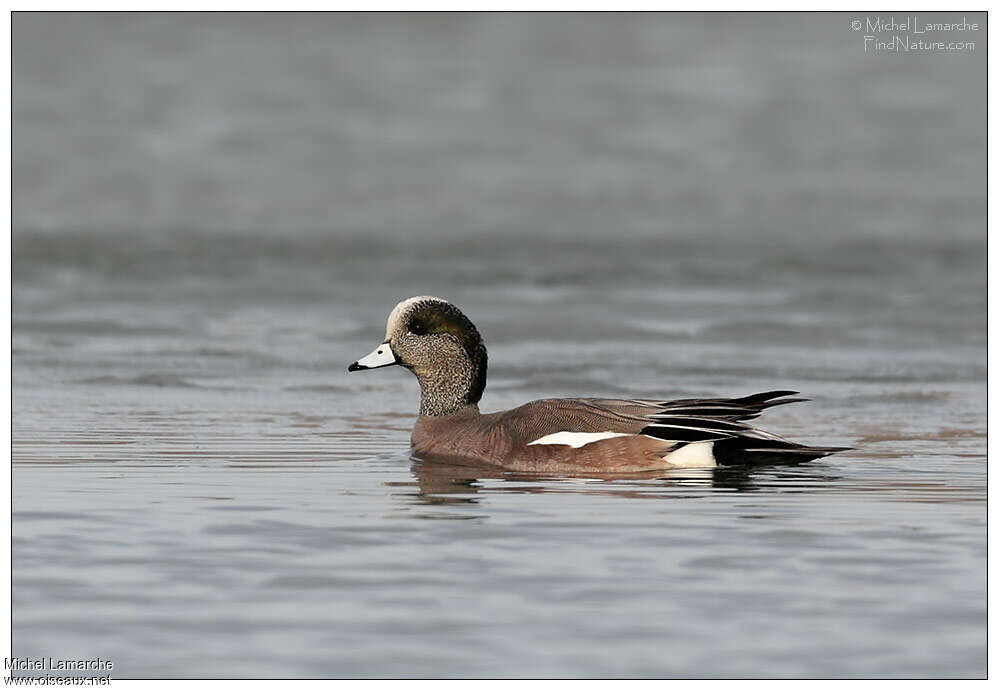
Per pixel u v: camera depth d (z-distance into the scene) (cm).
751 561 889
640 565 880
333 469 1231
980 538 949
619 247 3141
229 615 785
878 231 3400
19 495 1090
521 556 902
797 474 1196
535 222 3550
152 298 2483
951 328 2198
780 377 1836
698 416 1239
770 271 2812
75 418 1519
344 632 761
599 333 2141
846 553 908
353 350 2041
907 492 1113
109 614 786
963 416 1570
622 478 1181
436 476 1194
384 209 3700
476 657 730
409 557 898
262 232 3297
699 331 2172
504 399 1692
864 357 1980
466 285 2653
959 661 727
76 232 3142
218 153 4206
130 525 983
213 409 1602
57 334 2116
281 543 934
